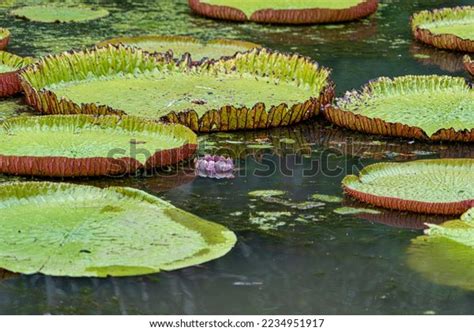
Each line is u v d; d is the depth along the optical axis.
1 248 4.33
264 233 4.68
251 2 9.64
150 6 9.91
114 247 4.38
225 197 5.12
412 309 4.02
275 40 8.59
